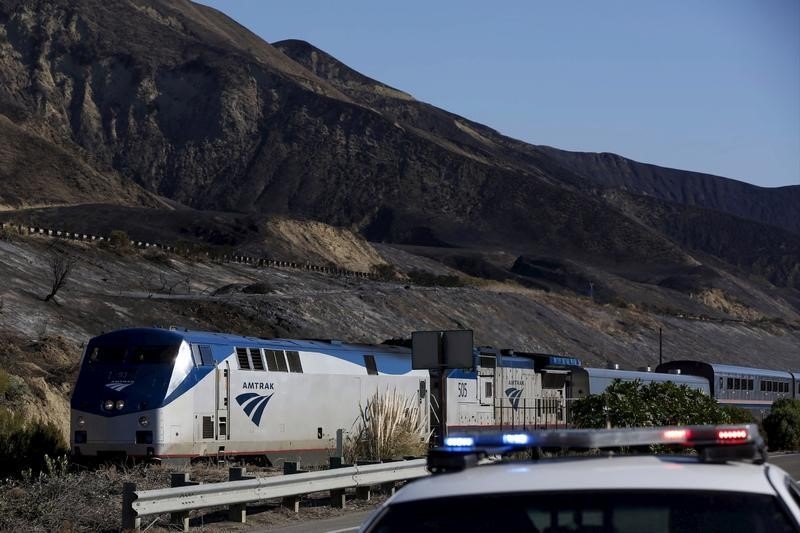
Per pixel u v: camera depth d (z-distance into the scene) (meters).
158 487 34.09
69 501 29.91
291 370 50.41
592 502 8.01
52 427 45.31
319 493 37.78
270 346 49.66
